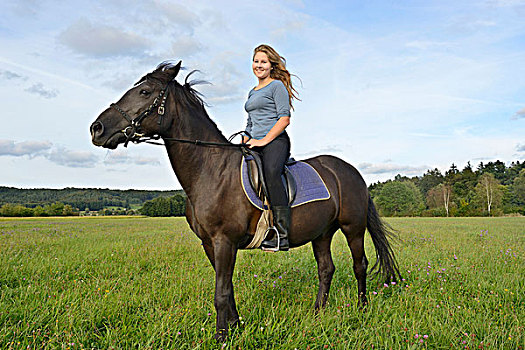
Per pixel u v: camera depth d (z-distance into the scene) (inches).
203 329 121.3
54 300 153.5
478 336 127.9
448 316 141.3
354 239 163.3
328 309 150.6
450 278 209.0
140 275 230.5
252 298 168.9
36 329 125.0
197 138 131.2
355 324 140.5
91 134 118.3
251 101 142.3
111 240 436.8
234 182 127.0
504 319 139.2
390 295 177.5
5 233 566.6
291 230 138.7
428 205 3196.4
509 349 116.6
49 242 406.9
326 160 167.2
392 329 130.6
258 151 138.3
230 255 124.7
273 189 129.2
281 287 191.8
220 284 121.0
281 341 122.2
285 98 136.9
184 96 130.9
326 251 166.2
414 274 215.6
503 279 200.2
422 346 119.6
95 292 172.2
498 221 1140.5
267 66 142.9
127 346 115.0
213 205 124.2
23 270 224.7
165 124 125.5
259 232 130.1
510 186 3048.7
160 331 122.0
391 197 2992.1
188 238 465.1
